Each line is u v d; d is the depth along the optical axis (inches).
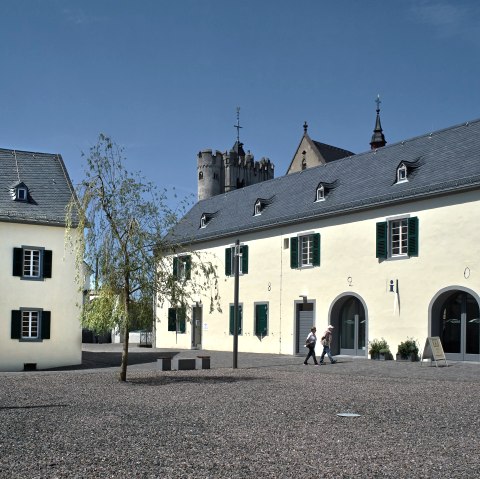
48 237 1206.9
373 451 371.2
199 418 499.5
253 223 1439.5
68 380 835.4
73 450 375.2
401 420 485.4
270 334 1374.3
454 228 1031.6
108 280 816.9
